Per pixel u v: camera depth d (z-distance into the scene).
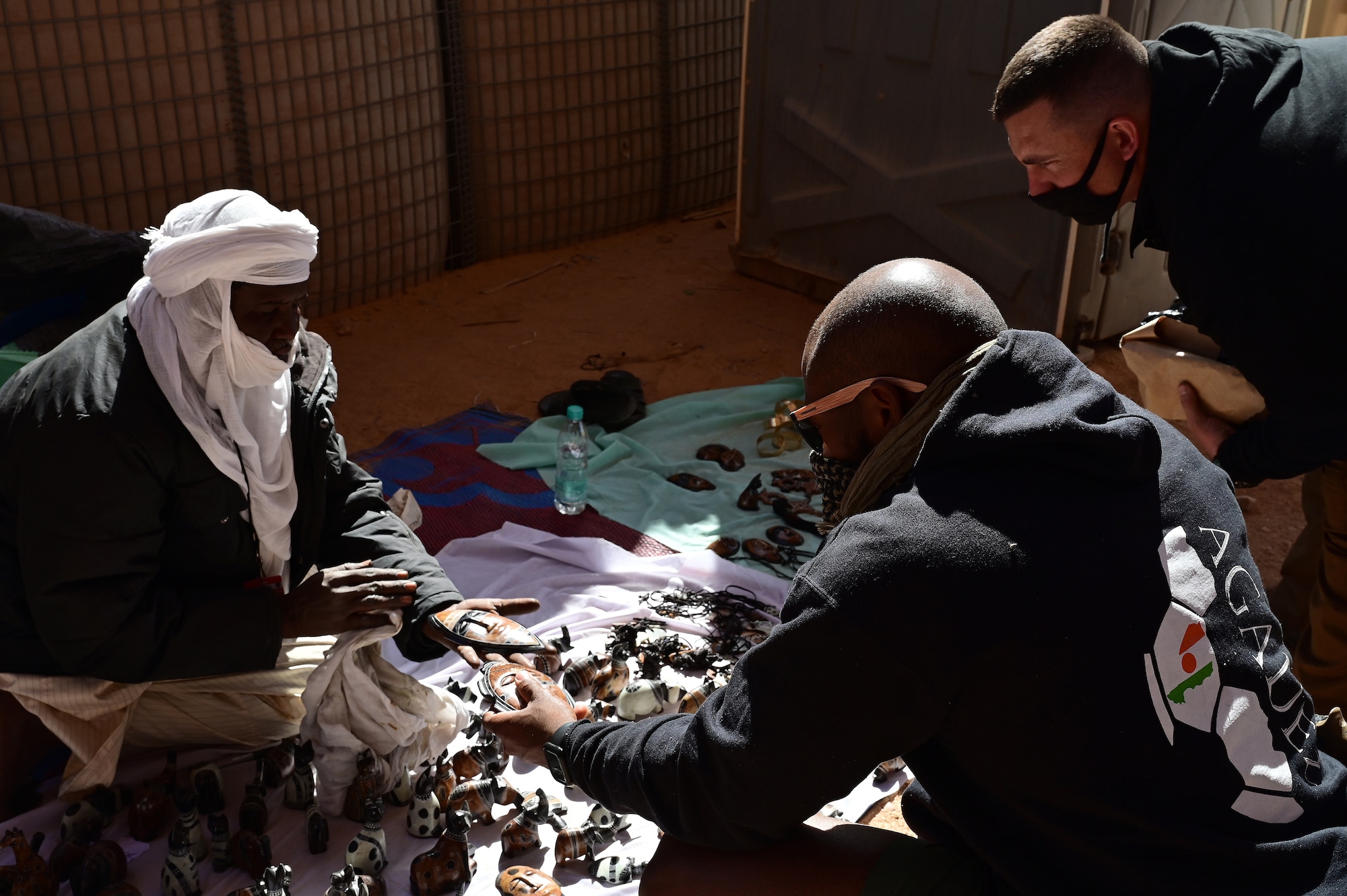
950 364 1.85
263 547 2.91
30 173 5.73
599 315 7.32
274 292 2.51
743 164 7.76
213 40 6.07
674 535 4.71
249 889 2.54
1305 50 2.83
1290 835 1.72
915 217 6.82
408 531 3.15
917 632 1.66
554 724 2.22
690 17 8.60
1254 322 2.75
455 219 7.88
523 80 7.82
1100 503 1.70
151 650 2.68
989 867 1.98
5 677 2.68
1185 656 1.67
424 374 6.34
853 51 6.83
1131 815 1.67
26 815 2.87
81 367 2.53
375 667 2.98
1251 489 5.43
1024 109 2.96
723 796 1.89
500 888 2.69
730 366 6.63
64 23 5.62
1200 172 2.76
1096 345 6.65
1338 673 3.26
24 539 2.52
